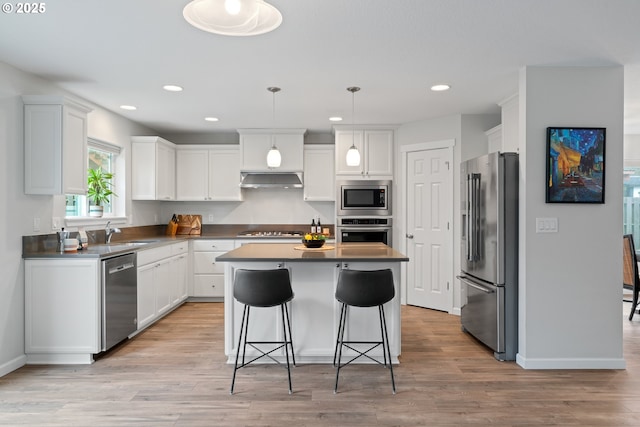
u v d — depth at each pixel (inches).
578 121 126.0
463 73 132.3
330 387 111.4
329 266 129.2
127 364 128.0
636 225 232.8
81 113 137.6
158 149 204.7
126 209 196.5
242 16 88.4
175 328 168.9
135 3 85.6
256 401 103.0
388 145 213.6
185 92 152.6
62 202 146.5
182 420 93.4
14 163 123.4
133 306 151.3
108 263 132.7
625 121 198.1
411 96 159.5
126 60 119.0
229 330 129.0
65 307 128.3
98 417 94.6
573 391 109.3
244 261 121.9
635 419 94.4
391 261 120.1
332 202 239.8
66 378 116.9
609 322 126.0
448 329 167.2
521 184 128.6
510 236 131.6
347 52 114.0
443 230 195.6
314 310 129.2
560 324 126.2
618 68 125.3
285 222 240.8
